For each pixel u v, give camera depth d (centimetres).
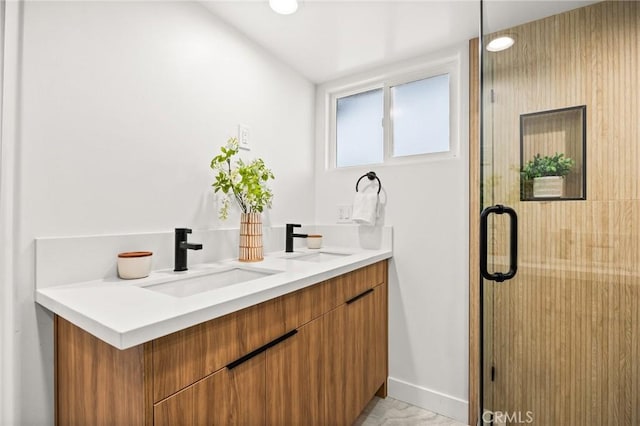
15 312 92
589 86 125
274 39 174
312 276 119
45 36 99
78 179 106
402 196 191
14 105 92
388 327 194
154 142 129
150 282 110
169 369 73
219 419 85
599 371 123
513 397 133
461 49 175
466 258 170
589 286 124
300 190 212
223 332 87
